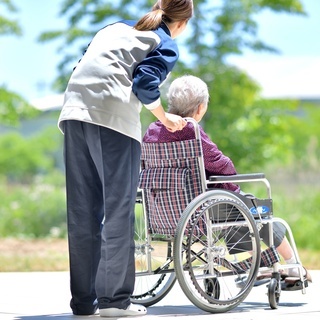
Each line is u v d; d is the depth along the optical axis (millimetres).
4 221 39875
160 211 12461
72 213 11555
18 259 23156
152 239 12758
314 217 39844
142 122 37906
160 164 12438
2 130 92188
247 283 12242
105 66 11219
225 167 12547
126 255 11273
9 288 15766
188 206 11773
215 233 12406
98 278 11336
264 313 11953
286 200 43250
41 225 39594
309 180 53781
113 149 11172
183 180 12180
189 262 11664
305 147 66062
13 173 87375
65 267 21500
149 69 11086
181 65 36156
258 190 41625
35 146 88312
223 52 36719
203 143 12422
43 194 44469
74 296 11656
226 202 11953
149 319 11117
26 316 11891
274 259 12461
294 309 12469
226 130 38000
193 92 12461
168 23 11820
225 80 36844
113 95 11125
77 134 11367
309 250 32781
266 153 39781
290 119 44938
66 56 38312
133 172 11328
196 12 36812
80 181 11523
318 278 17328
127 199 11250
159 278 13234
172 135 12336
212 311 11906
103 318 11297
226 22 36812
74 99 11273
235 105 37438
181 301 13828
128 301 11469
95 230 11633
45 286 16094
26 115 41688
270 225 12703
